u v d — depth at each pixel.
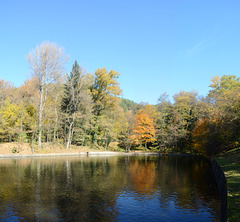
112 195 14.62
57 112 50.09
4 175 21.08
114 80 54.47
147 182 18.98
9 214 10.79
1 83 48.62
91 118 54.44
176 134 55.03
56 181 18.75
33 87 55.41
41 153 42.12
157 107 71.25
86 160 36.47
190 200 13.63
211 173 24.14
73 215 10.80
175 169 27.11
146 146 60.22
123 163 32.94
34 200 13.19
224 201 9.98
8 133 44.88
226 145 33.50
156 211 11.56
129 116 60.31
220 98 40.75
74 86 53.78
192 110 58.34
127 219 10.40
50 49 45.38
